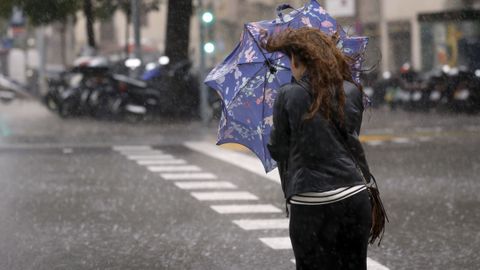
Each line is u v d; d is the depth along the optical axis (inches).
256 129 428.8
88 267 576.7
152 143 1433.3
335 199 367.2
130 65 2074.3
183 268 573.3
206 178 1009.5
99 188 928.9
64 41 3248.0
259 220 743.1
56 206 813.9
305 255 375.6
